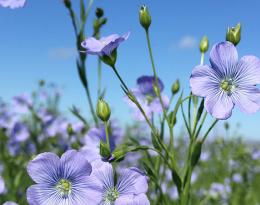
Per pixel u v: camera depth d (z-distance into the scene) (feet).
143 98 0.70
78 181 0.41
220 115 0.45
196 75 0.46
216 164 1.33
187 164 0.51
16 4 0.68
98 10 0.81
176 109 0.51
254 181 1.40
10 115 1.48
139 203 0.41
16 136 1.28
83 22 0.80
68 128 0.90
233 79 0.47
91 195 0.41
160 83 0.67
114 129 1.16
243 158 1.29
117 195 0.43
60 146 1.11
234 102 0.47
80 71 0.80
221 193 1.16
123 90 0.51
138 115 0.69
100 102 0.50
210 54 0.46
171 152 0.51
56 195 0.42
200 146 0.50
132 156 1.36
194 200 1.07
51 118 1.35
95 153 0.60
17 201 0.95
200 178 1.34
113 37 0.54
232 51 0.46
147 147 0.48
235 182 1.21
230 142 1.35
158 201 0.57
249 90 0.47
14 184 0.95
